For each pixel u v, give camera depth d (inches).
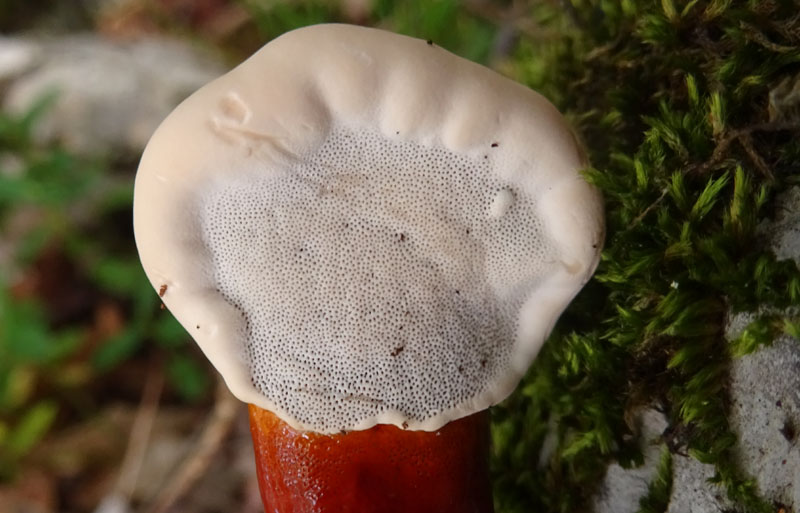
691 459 3.0
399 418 2.8
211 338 2.9
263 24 6.6
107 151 7.7
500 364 2.9
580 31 3.6
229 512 5.9
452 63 2.8
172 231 2.8
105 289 6.8
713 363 2.9
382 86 2.7
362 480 2.9
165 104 7.9
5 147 6.3
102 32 9.1
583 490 3.4
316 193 2.8
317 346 2.8
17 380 6.2
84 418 6.4
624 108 3.2
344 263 2.8
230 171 2.8
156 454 6.1
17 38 9.0
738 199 2.8
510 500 3.5
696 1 3.0
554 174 2.8
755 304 2.8
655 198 3.0
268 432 3.0
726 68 2.9
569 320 3.3
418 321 2.8
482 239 2.8
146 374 6.5
